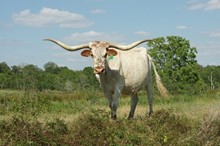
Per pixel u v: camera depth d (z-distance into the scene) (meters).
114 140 7.90
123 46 10.63
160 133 8.46
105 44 10.23
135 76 11.49
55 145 7.57
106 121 8.80
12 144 7.38
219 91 30.78
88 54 10.43
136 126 8.91
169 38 51.62
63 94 24.80
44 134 7.88
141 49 12.34
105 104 19.77
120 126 8.70
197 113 12.49
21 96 18.53
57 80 42.03
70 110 15.24
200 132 8.67
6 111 13.96
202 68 72.12
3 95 19.64
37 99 16.61
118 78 10.84
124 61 11.24
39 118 11.51
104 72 10.21
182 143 8.12
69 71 50.88
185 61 51.81
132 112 12.45
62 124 8.50
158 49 52.16
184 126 9.24
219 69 70.50
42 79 41.78
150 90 12.73
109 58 10.70
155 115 9.85
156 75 13.39
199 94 29.38
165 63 51.72
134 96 12.49
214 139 8.55
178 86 41.91
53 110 15.05
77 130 8.29
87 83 40.44
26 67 43.59
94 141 7.81
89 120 8.61
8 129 8.02
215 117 9.29
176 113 12.67
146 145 7.94
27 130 7.86
